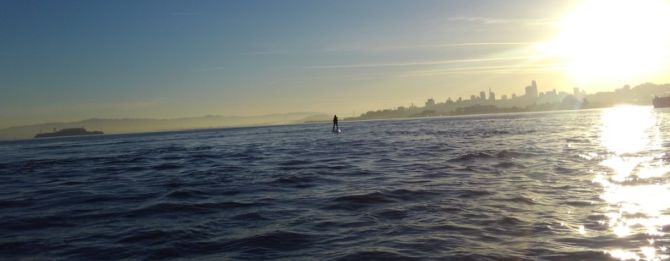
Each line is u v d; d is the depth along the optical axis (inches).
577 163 1027.9
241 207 639.1
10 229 557.6
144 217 596.1
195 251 442.3
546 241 436.1
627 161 1020.5
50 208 693.3
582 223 496.1
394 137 2635.3
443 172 951.6
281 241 464.4
